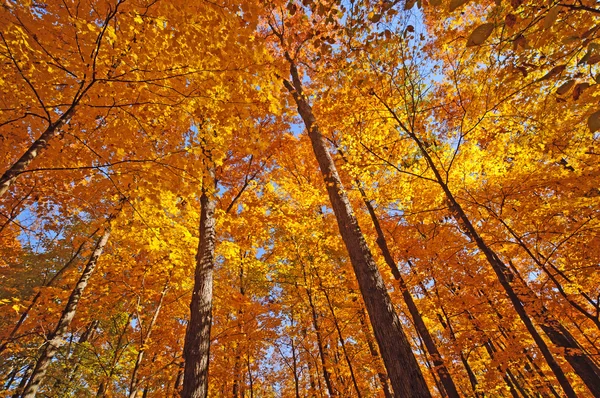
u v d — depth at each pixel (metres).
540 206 5.17
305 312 11.17
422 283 7.60
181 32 2.91
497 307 6.11
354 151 6.38
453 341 6.88
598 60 1.48
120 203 4.43
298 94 7.70
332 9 3.58
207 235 6.58
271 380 14.62
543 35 2.80
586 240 4.92
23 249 10.09
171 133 4.07
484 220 5.85
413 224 7.73
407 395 3.51
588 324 7.15
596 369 5.68
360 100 5.57
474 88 4.86
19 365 8.48
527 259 7.00
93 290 7.86
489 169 6.00
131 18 2.79
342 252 10.00
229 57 3.17
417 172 6.16
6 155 3.81
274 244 10.73
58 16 2.72
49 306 6.91
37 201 5.87
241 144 4.14
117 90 3.31
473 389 7.75
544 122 4.93
